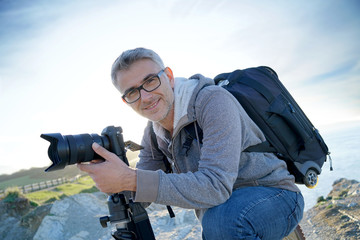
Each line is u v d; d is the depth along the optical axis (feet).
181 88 5.61
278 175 5.61
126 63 5.44
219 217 4.98
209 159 4.88
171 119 5.91
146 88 5.47
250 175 5.45
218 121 4.95
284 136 6.04
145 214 5.23
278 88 6.80
